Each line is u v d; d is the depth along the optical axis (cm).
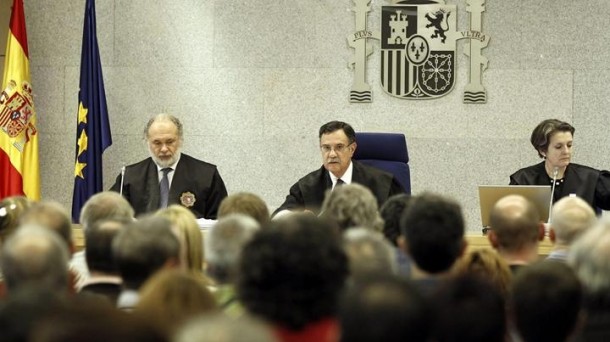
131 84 1073
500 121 1055
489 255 445
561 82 1052
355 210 537
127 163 1071
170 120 902
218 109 1071
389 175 880
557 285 325
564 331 328
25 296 282
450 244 439
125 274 405
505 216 501
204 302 325
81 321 207
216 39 1072
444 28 1057
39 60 1078
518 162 1055
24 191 1041
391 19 1061
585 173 918
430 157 1061
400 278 262
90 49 1038
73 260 546
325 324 308
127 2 1074
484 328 299
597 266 376
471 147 1059
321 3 1065
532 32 1055
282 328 306
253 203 559
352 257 384
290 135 1066
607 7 1052
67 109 1080
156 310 314
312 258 305
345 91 1064
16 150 1035
